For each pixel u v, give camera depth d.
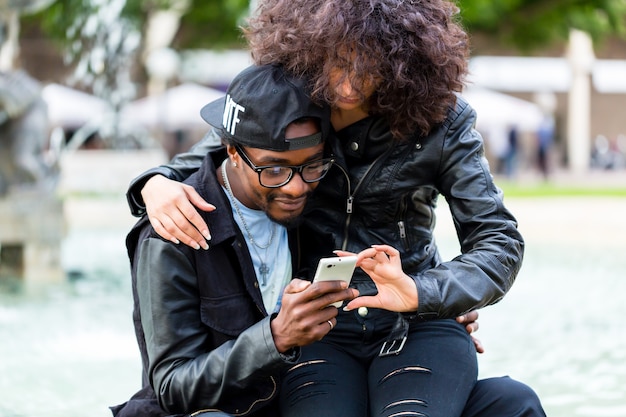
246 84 3.27
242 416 3.43
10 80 9.69
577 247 13.04
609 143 43.44
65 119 27.94
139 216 3.60
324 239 3.63
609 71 41.34
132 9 16.58
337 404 3.38
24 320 7.79
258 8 3.52
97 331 7.39
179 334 3.34
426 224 3.70
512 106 35.81
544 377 5.75
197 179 3.48
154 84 31.72
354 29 3.20
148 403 3.46
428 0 3.39
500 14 22.09
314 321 3.16
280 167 3.25
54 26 16.77
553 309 8.23
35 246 9.93
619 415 4.85
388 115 3.39
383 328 3.63
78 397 5.35
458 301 3.30
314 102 3.26
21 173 9.88
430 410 3.32
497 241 3.43
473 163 3.49
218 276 3.38
